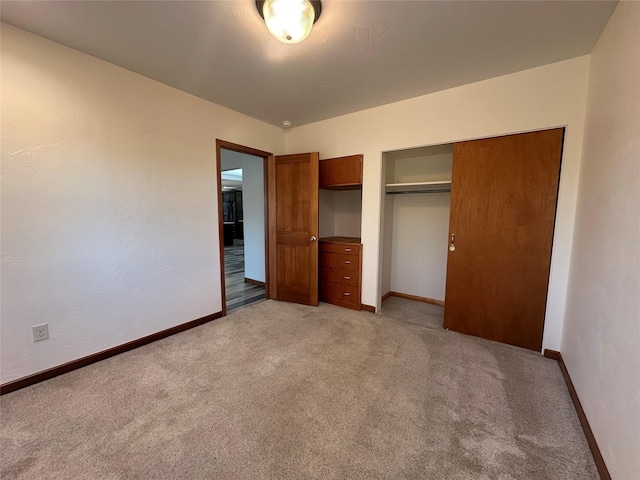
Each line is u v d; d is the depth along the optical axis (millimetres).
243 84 2516
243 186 4770
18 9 1568
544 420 1615
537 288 2389
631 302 1144
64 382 1932
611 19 1598
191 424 1558
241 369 2113
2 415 1610
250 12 1588
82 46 1944
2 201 1751
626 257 1220
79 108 2029
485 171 2518
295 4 1444
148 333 2531
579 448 1428
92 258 2156
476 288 2652
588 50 1974
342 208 4207
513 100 2322
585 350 1662
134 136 2338
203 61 2129
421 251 3773
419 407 1712
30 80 1812
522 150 2354
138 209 2402
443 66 2197
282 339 2615
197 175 2832
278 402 1747
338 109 3129
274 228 3721
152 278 2535
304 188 3461
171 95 2568
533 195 2346
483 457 1367
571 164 2156
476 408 1706
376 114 3055
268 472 1278
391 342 2562
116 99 2213
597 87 1808
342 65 2180
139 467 1292
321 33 1779
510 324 2527
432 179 3602
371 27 1719
